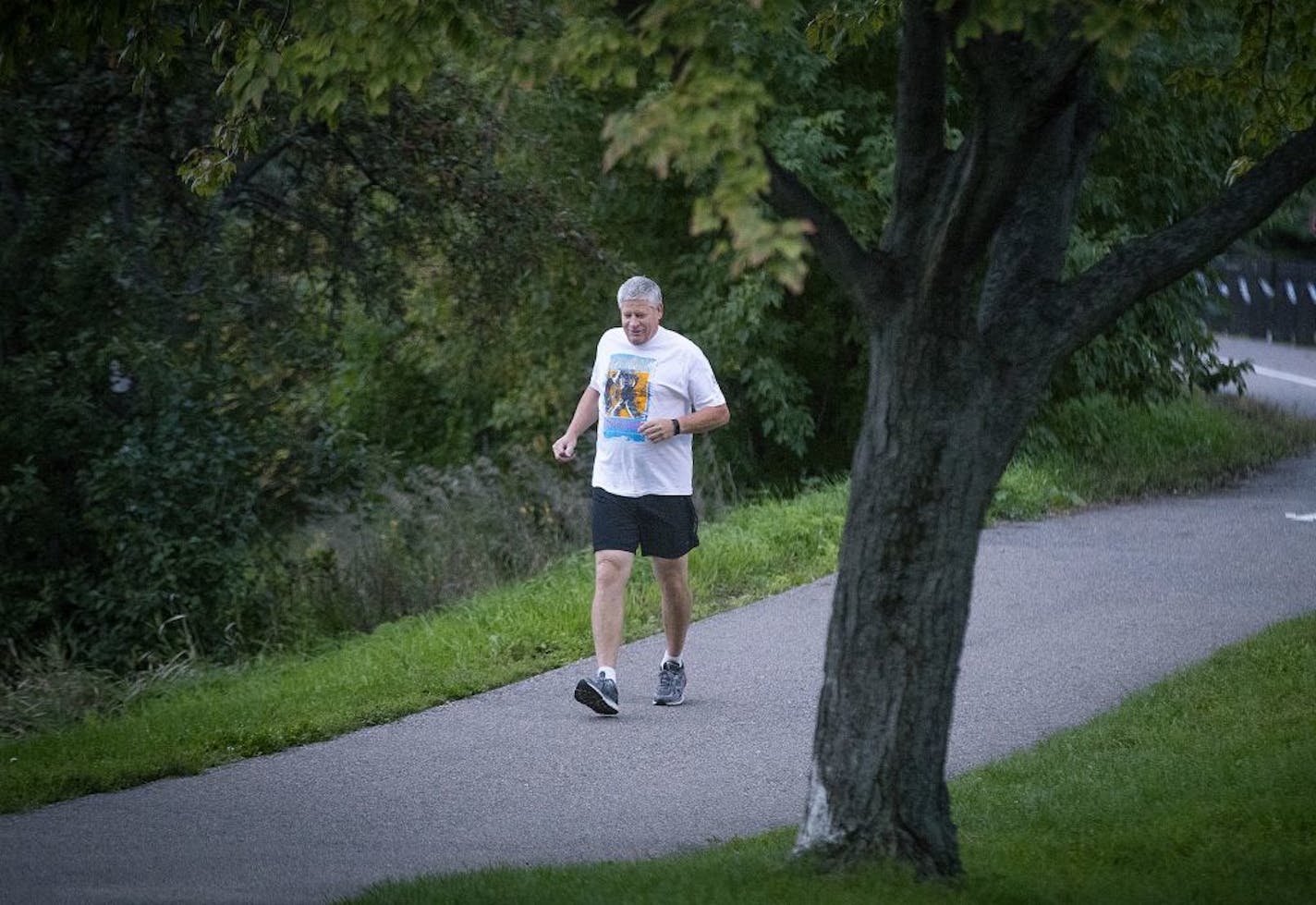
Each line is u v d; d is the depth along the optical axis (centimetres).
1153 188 4803
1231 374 5047
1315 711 2089
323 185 4019
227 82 1877
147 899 1579
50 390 3403
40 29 2012
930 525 1456
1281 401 6594
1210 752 1953
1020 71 1330
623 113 1249
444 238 4134
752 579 3344
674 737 2248
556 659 2725
